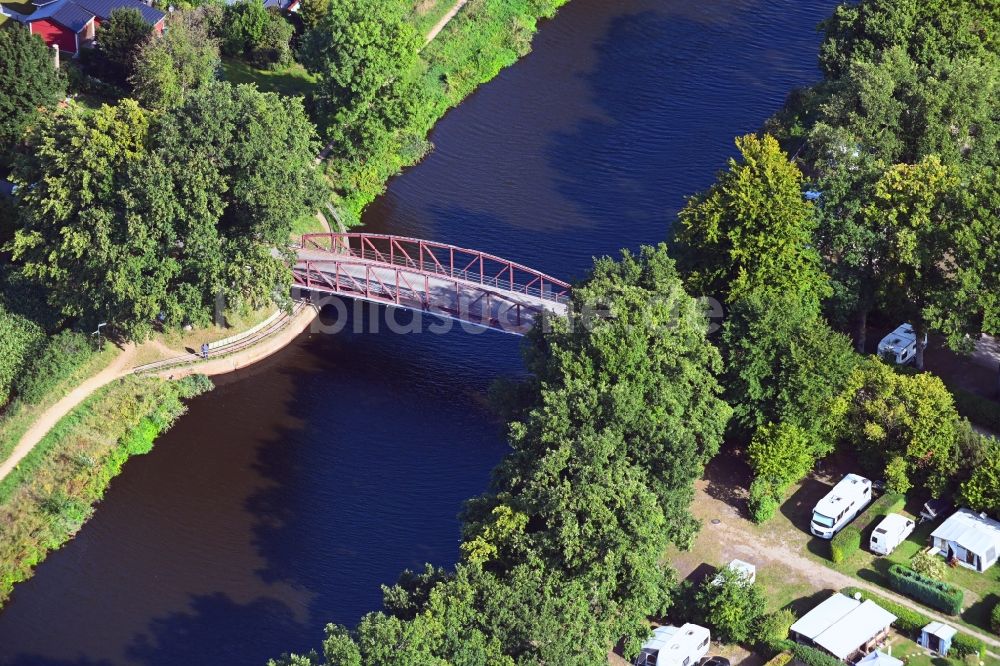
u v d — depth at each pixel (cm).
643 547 18238
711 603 18812
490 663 16712
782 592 19525
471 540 18662
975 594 19412
